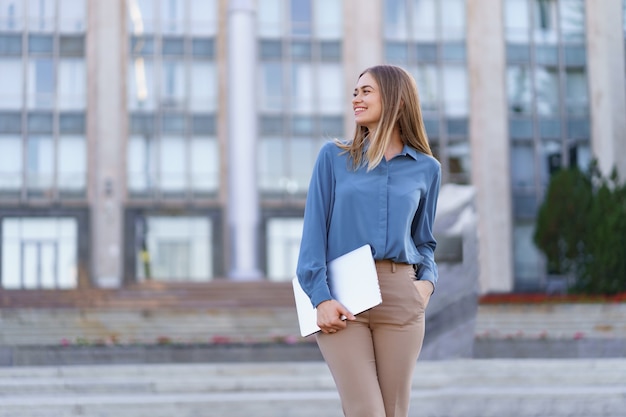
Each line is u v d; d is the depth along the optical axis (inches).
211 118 1553.9
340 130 1566.2
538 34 1550.2
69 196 1524.4
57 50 1540.4
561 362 431.2
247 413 357.7
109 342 634.2
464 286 474.6
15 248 1512.1
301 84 1568.7
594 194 1240.2
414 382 415.2
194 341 612.7
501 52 1542.8
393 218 131.8
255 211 1485.0
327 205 134.2
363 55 1551.4
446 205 477.4
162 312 903.7
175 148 1547.7
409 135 138.1
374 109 134.8
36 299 1206.9
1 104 1525.6
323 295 127.2
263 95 1561.3
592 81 1514.5
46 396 392.2
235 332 895.1
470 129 1551.4
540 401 356.8
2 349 541.0
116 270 1513.3
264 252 1544.0
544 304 887.7
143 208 1534.2
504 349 547.5
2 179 1518.2
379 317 129.9
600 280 1151.0
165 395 389.1
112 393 403.2
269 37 1568.7
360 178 133.2
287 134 1560.0
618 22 1445.6
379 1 1557.6
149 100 1550.2
